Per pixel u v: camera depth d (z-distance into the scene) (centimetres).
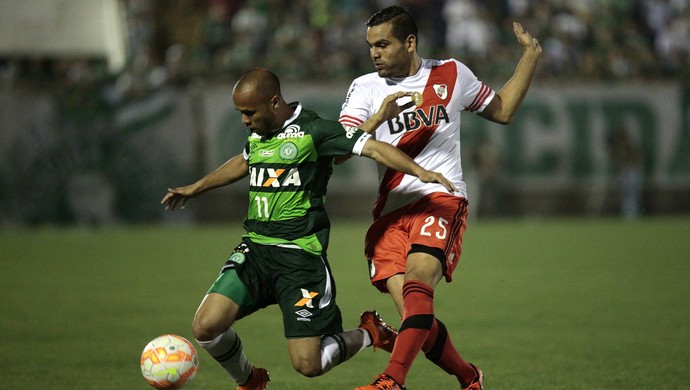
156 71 7444
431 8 8525
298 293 1875
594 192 7800
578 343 2805
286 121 1902
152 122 6881
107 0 7669
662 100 7850
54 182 6725
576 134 7700
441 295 3838
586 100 7719
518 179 7631
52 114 6706
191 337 2958
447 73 2059
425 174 1795
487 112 2111
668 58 8812
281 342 2870
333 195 7300
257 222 1923
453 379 2355
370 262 2066
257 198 1917
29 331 3052
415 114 2034
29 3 7462
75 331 3052
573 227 7019
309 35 8050
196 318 1852
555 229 6875
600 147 7750
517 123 7625
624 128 7781
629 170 7756
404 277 1939
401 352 1841
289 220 1897
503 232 6675
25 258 5184
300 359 1862
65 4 7538
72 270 4694
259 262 1902
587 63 8294
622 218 7806
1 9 7406
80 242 5962
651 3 9262
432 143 2039
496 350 2702
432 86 2044
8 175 6631
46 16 7481
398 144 2038
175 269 4716
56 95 6719
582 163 7719
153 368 1881
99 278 4409
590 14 9044
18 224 6681
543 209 7725
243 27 8006
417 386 2277
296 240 1891
